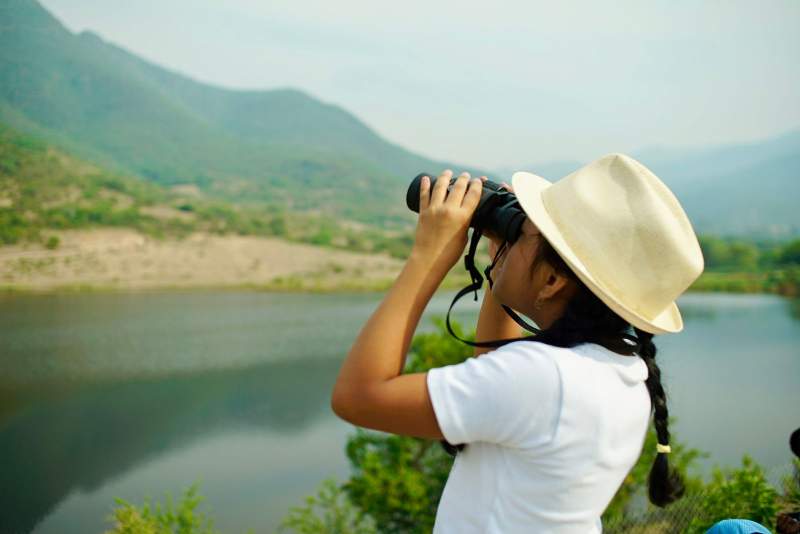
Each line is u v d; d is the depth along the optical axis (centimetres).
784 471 612
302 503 1855
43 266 5891
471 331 1305
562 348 130
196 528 1112
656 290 128
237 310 6084
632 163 134
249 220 12412
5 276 5403
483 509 130
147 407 2802
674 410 2745
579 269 125
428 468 1327
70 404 2762
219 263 8644
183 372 3478
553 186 145
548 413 120
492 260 156
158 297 6244
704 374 3522
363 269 10044
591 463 122
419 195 146
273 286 8025
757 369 3653
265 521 1730
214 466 2170
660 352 204
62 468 2064
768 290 9738
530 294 143
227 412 2816
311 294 7738
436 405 120
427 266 131
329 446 2423
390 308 129
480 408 119
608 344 134
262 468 2158
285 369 3703
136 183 13075
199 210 11569
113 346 3947
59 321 4484
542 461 121
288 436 2531
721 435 2422
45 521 1698
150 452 2264
